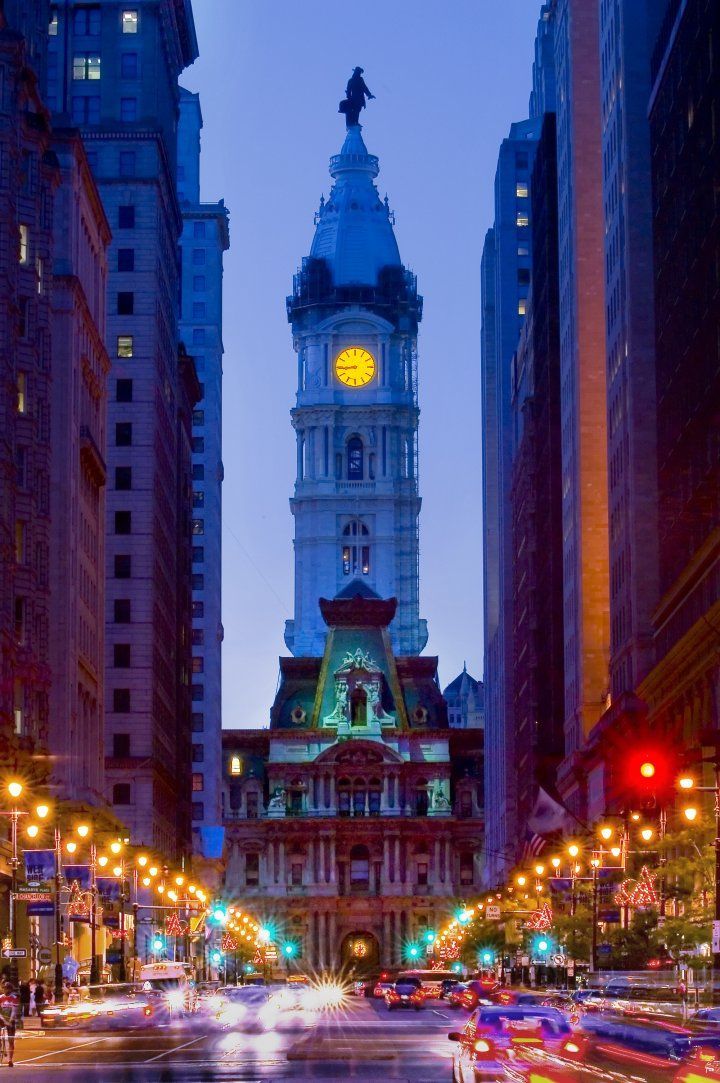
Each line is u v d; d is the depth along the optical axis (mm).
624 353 185375
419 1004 178250
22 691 150875
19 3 165250
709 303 140500
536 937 197625
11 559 148500
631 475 180125
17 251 153000
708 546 137875
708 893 122750
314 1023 136375
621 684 187875
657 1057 51500
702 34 141750
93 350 189125
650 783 94750
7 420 147500
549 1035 62781
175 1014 130375
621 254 187875
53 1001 126812
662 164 164375
